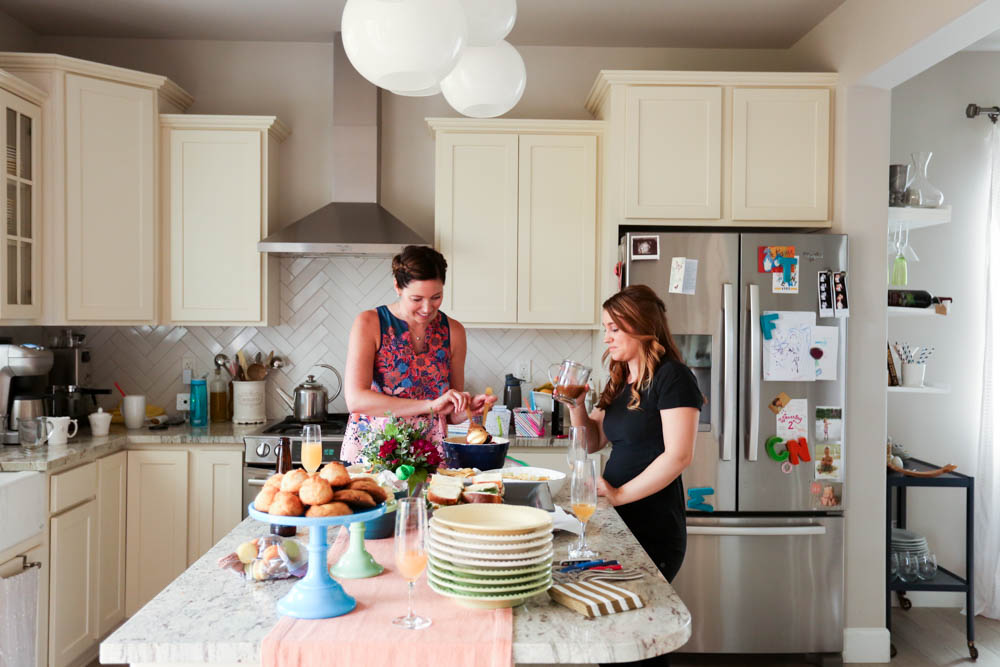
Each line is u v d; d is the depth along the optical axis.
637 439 2.32
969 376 4.29
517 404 4.08
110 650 1.27
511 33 4.09
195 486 3.68
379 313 2.58
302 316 4.30
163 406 4.27
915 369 3.79
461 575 1.42
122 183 3.72
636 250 3.48
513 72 1.92
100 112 3.65
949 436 4.29
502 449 2.22
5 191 3.23
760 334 3.47
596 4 3.70
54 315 3.54
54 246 3.54
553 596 1.49
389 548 1.79
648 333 2.30
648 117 3.68
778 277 3.48
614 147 3.69
